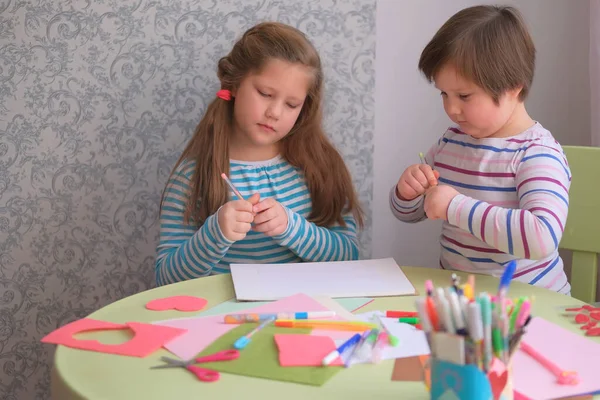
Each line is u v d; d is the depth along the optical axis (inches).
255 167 52.9
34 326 59.2
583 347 31.2
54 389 29.6
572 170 49.3
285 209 48.6
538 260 43.1
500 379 24.7
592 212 48.8
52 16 55.2
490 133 44.4
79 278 58.7
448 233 47.1
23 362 59.6
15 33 55.4
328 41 56.2
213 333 33.4
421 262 60.0
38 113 56.5
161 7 55.4
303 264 44.0
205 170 51.3
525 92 43.5
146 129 56.9
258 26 50.7
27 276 58.5
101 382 28.3
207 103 56.8
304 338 32.2
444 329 24.8
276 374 28.8
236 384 28.1
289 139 53.7
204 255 46.6
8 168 57.2
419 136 58.3
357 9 55.9
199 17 55.6
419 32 56.9
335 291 39.2
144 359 30.6
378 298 38.6
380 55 57.1
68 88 56.1
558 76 57.7
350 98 57.0
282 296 38.4
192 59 56.1
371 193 58.6
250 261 52.1
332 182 53.8
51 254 58.2
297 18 55.9
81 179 57.3
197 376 28.8
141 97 56.4
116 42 55.7
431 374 25.3
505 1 56.7
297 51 48.3
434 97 57.8
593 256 49.5
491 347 24.5
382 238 59.6
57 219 57.7
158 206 58.0
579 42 57.2
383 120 57.9
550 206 39.8
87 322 34.8
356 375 28.8
